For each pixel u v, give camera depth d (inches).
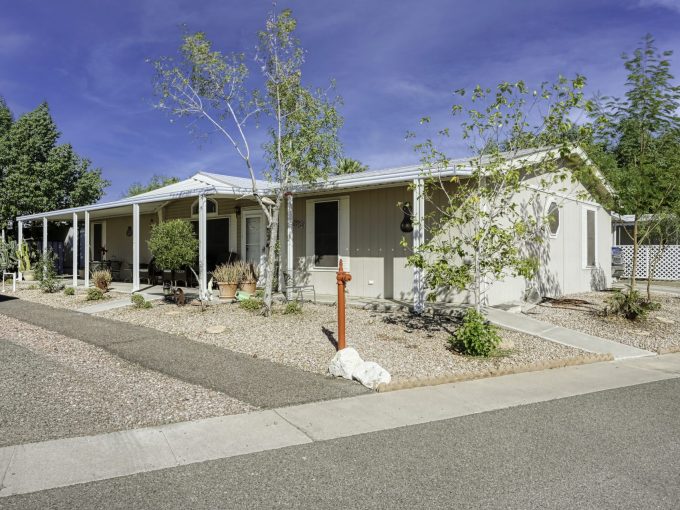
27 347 295.3
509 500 126.6
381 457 153.0
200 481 136.6
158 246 416.8
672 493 130.3
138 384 224.4
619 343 330.0
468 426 180.7
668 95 490.9
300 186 438.6
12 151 864.9
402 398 213.0
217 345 301.7
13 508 120.9
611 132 511.5
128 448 157.9
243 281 496.7
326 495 129.3
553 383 240.7
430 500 126.7
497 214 301.1
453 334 319.3
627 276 880.3
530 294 450.9
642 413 196.4
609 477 139.6
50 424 176.4
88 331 345.1
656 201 412.2
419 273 384.5
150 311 421.7
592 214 607.2
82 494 128.5
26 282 745.0
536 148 304.8
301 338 314.7
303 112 375.2
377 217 461.1
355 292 476.4
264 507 123.3
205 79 372.8
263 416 188.5
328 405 202.2
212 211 614.5
